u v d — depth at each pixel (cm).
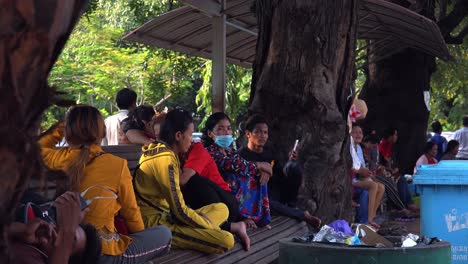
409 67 1636
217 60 1019
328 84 830
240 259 600
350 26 842
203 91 1900
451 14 1752
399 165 1623
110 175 445
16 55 155
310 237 500
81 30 2234
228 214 617
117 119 884
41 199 305
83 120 445
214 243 554
